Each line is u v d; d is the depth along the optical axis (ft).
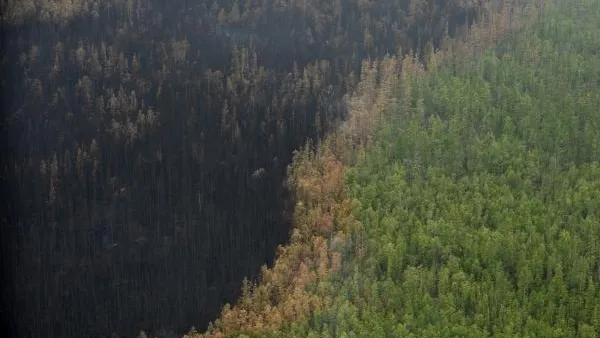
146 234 342.85
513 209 360.28
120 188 349.41
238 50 415.64
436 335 295.28
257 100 400.47
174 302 327.26
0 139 341.21
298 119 400.06
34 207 331.16
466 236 341.21
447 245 338.54
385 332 302.86
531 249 332.80
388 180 374.43
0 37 356.79
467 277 322.75
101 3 385.70
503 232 343.46
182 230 346.74
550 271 322.55
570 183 376.27
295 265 339.16
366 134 404.36
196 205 355.56
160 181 357.41
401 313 311.47
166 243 341.62
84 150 350.84
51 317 314.55
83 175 345.51
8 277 316.19
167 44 399.24
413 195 369.09
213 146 376.48
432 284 322.75
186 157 368.89
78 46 372.17
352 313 310.65
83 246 330.54
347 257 339.36
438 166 387.14
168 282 331.57
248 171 372.79
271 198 367.04
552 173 374.43
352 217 352.90
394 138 402.72
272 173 375.45
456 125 409.08
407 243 345.72
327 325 309.42
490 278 321.73
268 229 355.36
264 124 392.27
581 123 419.13
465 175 382.83
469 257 334.24
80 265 326.24
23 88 353.92
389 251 332.80
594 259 329.93
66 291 319.47
